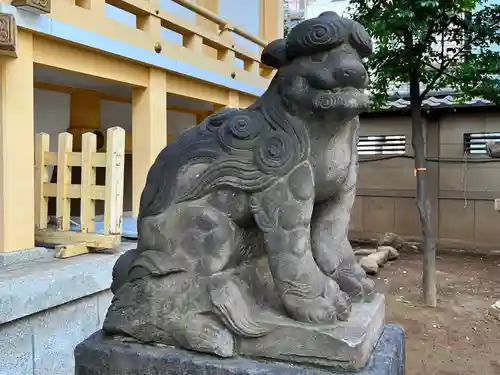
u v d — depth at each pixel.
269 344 1.56
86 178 3.36
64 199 3.45
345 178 1.72
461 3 5.42
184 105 6.75
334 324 1.56
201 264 1.67
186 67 4.80
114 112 6.26
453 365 3.95
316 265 1.66
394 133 8.84
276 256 1.59
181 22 4.73
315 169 1.62
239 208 1.66
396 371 1.70
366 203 9.12
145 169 4.46
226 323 1.60
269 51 1.65
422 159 5.68
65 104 5.42
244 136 1.63
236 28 5.85
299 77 1.56
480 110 8.12
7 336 2.57
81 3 3.65
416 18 5.11
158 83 4.51
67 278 2.85
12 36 2.86
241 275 1.73
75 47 3.61
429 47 5.56
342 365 1.49
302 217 1.59
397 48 5.69
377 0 5.40
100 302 3.18
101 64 3.88
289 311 1.58
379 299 1.84
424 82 5.89
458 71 5.90
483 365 3.94
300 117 1.60
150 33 4.30
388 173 8.94
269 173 1.59
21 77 3.12
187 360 1.59
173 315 1.66
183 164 1.71
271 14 7.59
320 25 1.51
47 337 2.80
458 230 8.47
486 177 8.26
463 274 6.88
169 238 1.71
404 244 8.57
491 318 5.04
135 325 1.71
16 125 3.09
